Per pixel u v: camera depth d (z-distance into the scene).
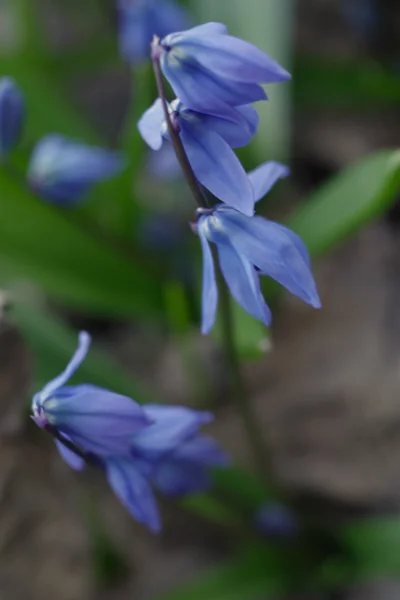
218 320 0.24
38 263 0.27
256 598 0.27
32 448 0.27
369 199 0.23
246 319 0.24
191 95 0.17
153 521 0.20
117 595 0.28
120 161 0.28
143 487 0.19
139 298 0.29
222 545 0.28
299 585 0.26
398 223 0.33
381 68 0.33
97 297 0.28
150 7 0.28
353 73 0.32
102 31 0.42
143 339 0.34
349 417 0.29
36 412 0.18
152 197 0.32
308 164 0.35
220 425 0.30
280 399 0.30
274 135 0.27
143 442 0.19
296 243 0.18
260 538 0.26
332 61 0.33
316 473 0.28
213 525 0.28
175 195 0.32
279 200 0.33
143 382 0.33
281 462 0.29
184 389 0.32
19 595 0.28
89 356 0.24
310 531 0.26
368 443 0.28
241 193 0.17
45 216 0.28
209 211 0.18
